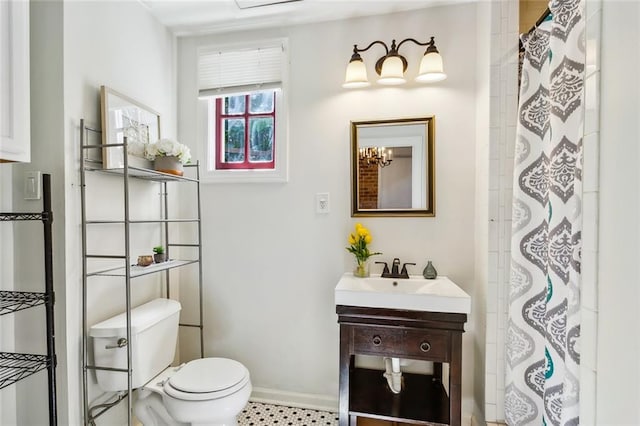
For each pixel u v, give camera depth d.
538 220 1.45
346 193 2.00
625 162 0.68
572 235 0.93
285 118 2.05
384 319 1.54
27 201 1.43
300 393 2.06
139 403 1.65
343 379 1.57
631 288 0.66
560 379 1.14
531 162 1.46
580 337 0.83
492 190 1.65
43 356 1.35
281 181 2.06
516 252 1.49
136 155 1.75
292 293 2.07
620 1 0.70
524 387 1.47
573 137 1.11
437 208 1.90
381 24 1.96
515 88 1.62
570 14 1.11
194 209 2.20
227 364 1.70
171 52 2.17
